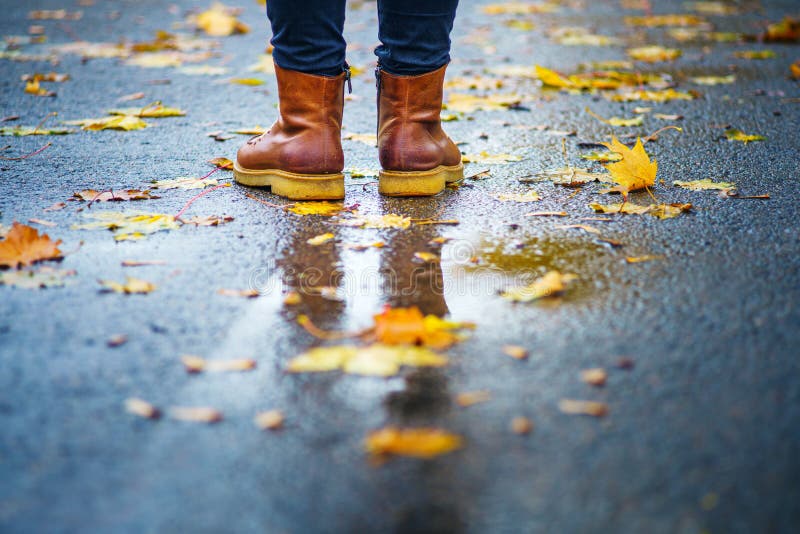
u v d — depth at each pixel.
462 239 2.01
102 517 1.06
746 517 1.05
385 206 2.26
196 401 1.31
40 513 1.06
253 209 2.22
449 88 3.89
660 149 2.83
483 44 5.16
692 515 1.06
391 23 2.18
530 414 1.27
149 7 6.79
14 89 3.77
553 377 1.38
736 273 1.77
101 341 1.49
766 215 2.13
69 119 3.25
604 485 1.11
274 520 1.06
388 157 2.33
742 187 2.38
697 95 3.65
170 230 2.05
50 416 1.27
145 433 1.23
